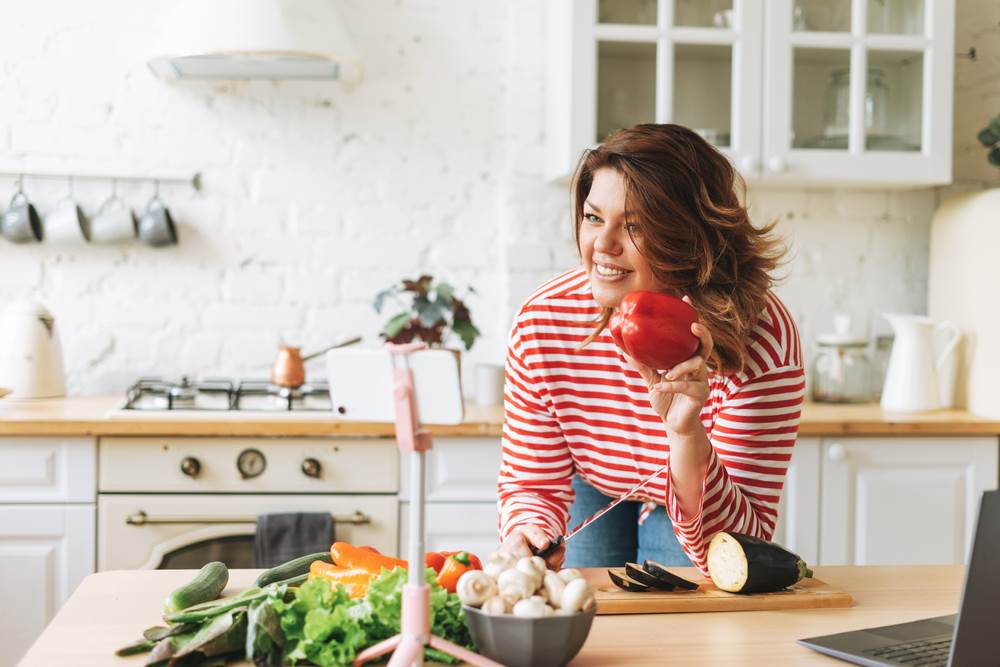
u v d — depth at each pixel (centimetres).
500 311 344
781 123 305
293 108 334
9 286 325
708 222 150
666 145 149
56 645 119
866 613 137
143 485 273
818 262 352
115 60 326
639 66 301
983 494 106
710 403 172
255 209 334
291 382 305
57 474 272
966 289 320
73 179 326
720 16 304
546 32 333
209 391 312
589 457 183
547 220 337
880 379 354
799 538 293
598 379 176
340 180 337
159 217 319
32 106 324
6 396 301
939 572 159
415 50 338
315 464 275
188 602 127
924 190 355
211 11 281
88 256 328
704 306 152
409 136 339
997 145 323
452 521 282
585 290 177
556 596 114
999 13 354
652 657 118
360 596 126
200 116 331
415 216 340
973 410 313
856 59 309
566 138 300
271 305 336
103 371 330
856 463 294
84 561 272
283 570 138
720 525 148
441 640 111
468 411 301
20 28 322
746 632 128
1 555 271
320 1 292
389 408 108
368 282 339
